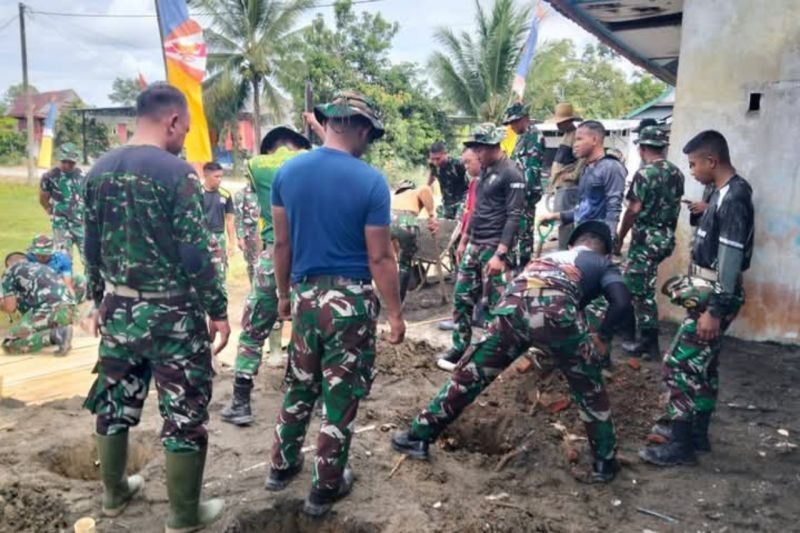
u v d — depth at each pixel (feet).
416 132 103.19
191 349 9.73
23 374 17.28
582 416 11.77
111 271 9.51
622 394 15.16
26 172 113.91
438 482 11.76
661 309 22.26
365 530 10.43
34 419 14.06
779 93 19.31
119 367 9.83
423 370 17.25
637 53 40.81
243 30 96.37
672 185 17.34
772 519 10.80
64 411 14.56
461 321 17.37
